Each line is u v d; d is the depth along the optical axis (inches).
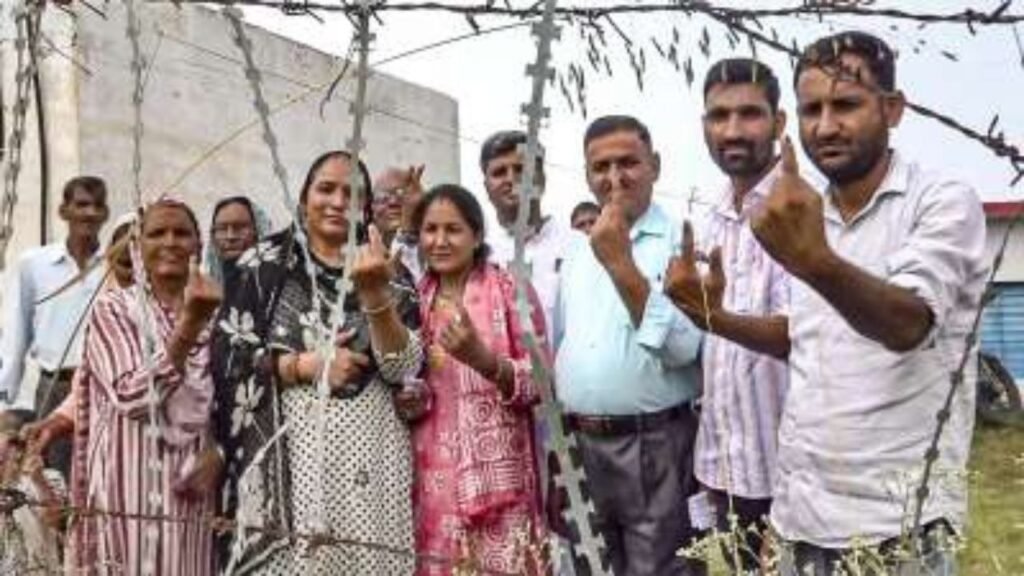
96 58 334.6
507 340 135.9
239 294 124.0
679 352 131.0
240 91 395.2
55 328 191.8
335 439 119.5
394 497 124.4
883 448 95.0
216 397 124.1
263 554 85.4
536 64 51.8
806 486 99.4
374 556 119.6
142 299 83.7
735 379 124.0
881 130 94.3
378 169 461.7
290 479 118.4
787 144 76.7
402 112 479.8
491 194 166.1
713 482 127.5
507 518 129.2
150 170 359.3
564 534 133.1
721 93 122.0
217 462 125.1
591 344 137.0
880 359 95.1
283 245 125.2
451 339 124.7
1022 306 702.5
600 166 136.5
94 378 126.3
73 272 195.6
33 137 330.3
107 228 339.3
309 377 117.5
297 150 421.1
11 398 189.8
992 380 499.2
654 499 134.9
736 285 123.1
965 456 95.7
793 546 101.1
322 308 120.6
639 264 135.0
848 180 96.9
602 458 136.4
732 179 123.6
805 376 100.2
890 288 83.4
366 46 61.8
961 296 93.6
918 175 97.2
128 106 348.2
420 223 141.1
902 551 77.2
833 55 60.1
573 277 144.4
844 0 57.9
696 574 135.3
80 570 100.8
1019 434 440.5
